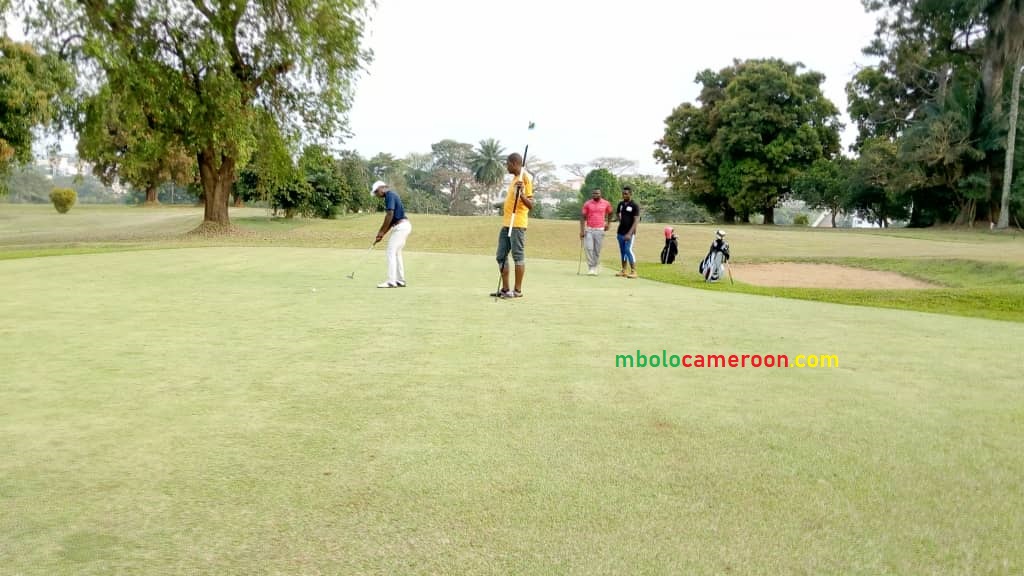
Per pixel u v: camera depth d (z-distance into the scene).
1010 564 1.70
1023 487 2.18
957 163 32.59
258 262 11.95
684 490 2.14
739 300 7.67
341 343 4.55
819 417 2.95
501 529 1.87
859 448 2.54
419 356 4.15
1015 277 11.52
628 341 4.76
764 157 44.03
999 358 4.33
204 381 3.47
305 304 6.54
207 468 2.29
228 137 21.22
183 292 7.45
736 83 44.03
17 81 24.09
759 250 18.28
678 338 4.91
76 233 28.03
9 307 6.15
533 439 2.61
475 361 4.02
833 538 1.83
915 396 3.33
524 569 1.66
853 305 7.91
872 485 2.19
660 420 2.87
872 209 43.56
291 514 1.95
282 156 22.41
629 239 11.50
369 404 3.07
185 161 47.22
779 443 2.59
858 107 43.47
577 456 2.43
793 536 1.84
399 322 5.48
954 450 2.53
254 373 3.66
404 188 87.25
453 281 9.43
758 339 4.94
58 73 21.23
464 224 30.31
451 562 1.69
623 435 2.67
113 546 1.76
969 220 33.97
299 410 2.97
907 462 2.40
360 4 21.84
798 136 42.59
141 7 19.38
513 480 2.21
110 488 2.12
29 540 1.79
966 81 36.66
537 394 3.28
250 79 21.81
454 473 2.26
